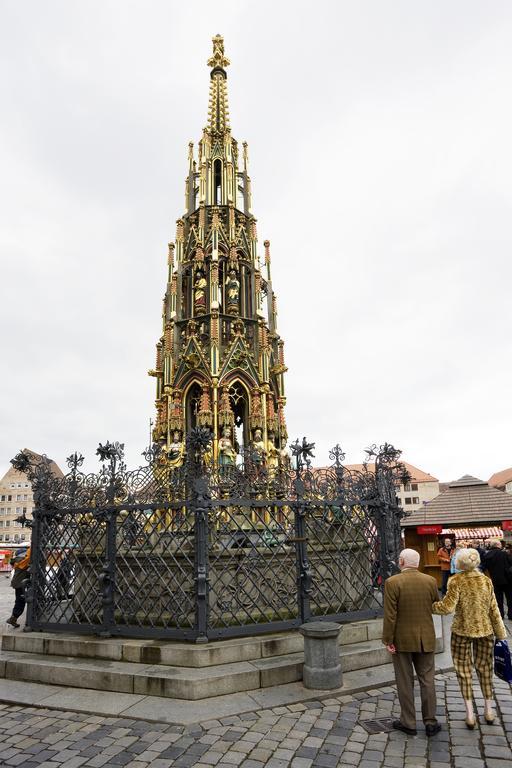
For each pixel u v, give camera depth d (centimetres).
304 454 1100
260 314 1678
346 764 580
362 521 1177
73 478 1112
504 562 1373
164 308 1800
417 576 687
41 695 834
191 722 705
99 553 1059
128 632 968
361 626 1030
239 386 1567
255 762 590
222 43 2047
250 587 1039
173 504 979
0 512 8919
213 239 1697
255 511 1042
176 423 1508
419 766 571
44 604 1096
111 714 745
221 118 1958
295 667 863
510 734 645
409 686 663
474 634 666
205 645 888
